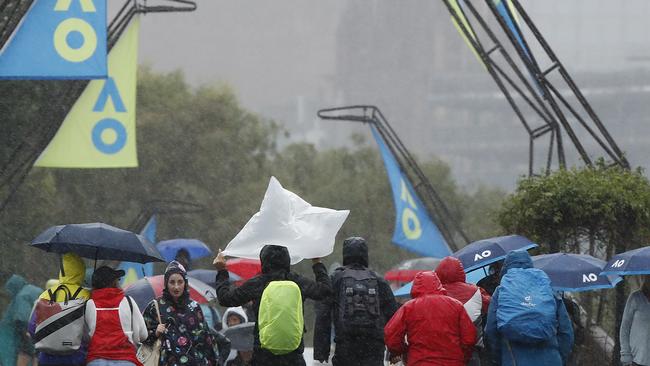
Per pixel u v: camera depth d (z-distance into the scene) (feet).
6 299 331.98
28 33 172.35
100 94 216.13
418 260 298.35
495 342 97.66
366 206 624.59
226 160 568.41
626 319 123.44
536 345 95.91
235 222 549.95
